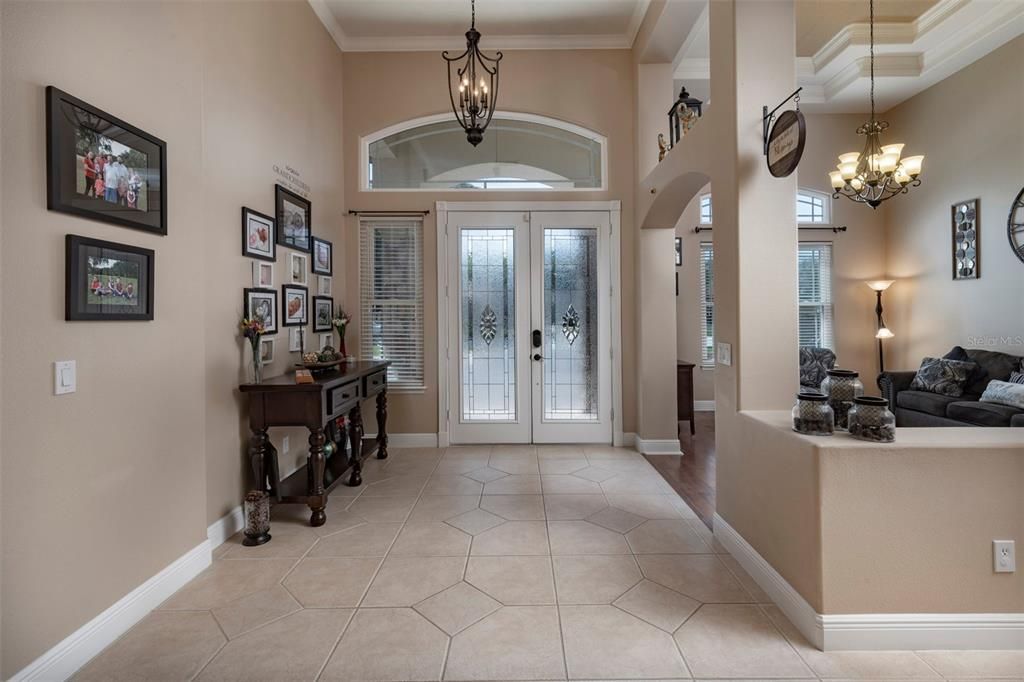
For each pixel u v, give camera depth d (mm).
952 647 1813
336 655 1802
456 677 1689
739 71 2469
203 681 1671
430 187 4766
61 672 1666
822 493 1835
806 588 1913
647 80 4480
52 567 1654
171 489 2227
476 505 3271
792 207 2473
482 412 4773
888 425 1868
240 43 2922
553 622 1996
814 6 4613
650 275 4516
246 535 2691
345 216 4633
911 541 1830
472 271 4742
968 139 5320
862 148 6477
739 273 2475
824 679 1668
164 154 2172
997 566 1813
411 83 4645
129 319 1980
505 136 4785
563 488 3592
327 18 4188
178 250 2285
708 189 6754
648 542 2723
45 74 1640
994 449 1813
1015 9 4477
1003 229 5020
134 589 2006
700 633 1924
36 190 1606
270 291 3217
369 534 2836
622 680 1671
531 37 4602
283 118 3467
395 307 4707
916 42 5070
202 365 2451
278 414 2900
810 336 6668
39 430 1615
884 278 6566
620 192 4672
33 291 1597
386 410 4523
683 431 5477
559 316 4754
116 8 1934
